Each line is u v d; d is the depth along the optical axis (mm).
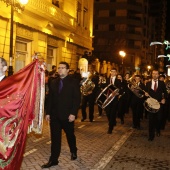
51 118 6691
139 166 6934
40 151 7891
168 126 13609
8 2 12289
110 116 10773
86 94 13031
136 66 71000
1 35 15211
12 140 4910
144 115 17312
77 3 27281
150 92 10273
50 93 6773
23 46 18172
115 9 71062
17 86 5062
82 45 28562
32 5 17141
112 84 10703
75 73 16250
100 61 36781
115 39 65625
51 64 22641
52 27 21000
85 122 13414
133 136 10578
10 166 4887
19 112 5027
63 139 9500
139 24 72062
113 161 7238
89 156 7562
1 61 4980
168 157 7852
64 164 6789
